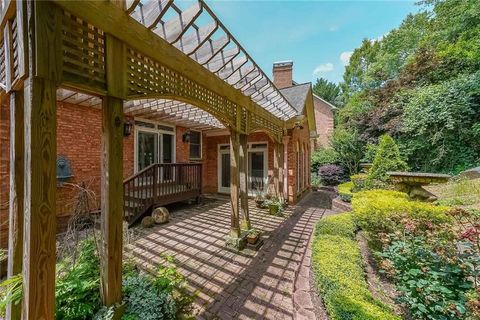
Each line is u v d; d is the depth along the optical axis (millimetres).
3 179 3771
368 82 14672
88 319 1758
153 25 2125
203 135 9672
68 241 2398
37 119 1406
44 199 1440
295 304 2400
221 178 9672
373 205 3207
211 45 2881
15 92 1895
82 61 1648
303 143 9961
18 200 1907
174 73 2596
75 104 5035
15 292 1572
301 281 2906
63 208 4734
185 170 7203
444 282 1912
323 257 2658
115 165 1897
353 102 15156
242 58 3344
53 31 1452
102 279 1855
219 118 3713
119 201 1928
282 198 7246
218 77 3469
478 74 8211
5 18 1788
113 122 1882
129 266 2537
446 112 8188
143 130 6871
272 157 8422
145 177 5957
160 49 2312
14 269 1871
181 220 5742
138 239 4379
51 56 1441
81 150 5133
